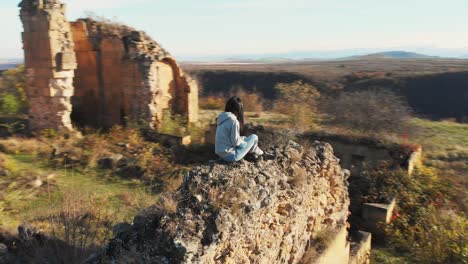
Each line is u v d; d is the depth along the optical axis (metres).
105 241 7.21
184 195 3.96
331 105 17.50
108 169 13.14
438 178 11.90
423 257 8.72
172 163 13.91
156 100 17.78
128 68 17.56
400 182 11.43
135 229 3.62
